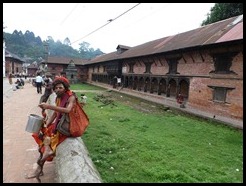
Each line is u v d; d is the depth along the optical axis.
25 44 130.88
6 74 62.91
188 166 6.84
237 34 15.10
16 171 5.51
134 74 30.48
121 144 8.45
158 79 24.62
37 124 4.81
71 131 4.70
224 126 13.48
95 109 16.38
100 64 46.84
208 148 8.95
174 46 21.47
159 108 18.97
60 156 4.47
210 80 17.22
